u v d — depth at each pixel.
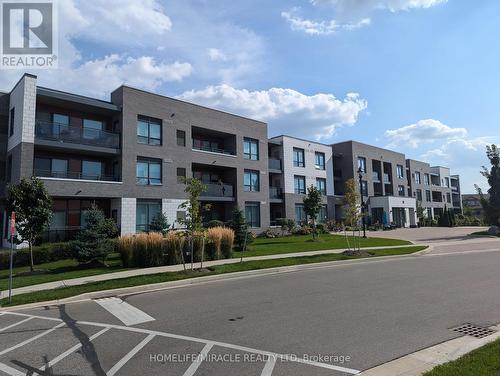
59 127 24.45
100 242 17.00
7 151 25.52
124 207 26.27
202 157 32.03
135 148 27.36
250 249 22.23
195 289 11.49
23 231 15.79
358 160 51.03
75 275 14.31
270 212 41.88
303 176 43.22
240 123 35.72
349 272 14.02
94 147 25.50
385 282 11.61
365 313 7.86
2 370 5.32
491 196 39.22
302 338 6.32
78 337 6.80
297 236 34.25
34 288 12.06
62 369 5.29
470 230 42.06
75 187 24.14
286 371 4.98
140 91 28.12
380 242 26.80
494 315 7.54
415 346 5.84
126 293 11.35
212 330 6.94
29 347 6.33
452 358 5.21
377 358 5.38
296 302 9.07
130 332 6.98
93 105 25.72
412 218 55.09
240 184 34.94
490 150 39.31
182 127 30.72
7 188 16.31
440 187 72.69
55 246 19.25
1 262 17.41
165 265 16.58
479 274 12.81
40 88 23.73
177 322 7.58
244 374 4.91
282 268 15.17
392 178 57.56
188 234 14.89
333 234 36.84
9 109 25.84
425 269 14.34
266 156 38.06
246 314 8.04
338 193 50.66
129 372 5.08
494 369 4.51
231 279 13.30
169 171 29.28
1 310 9.58
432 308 8.18
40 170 24.77
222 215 35.38
